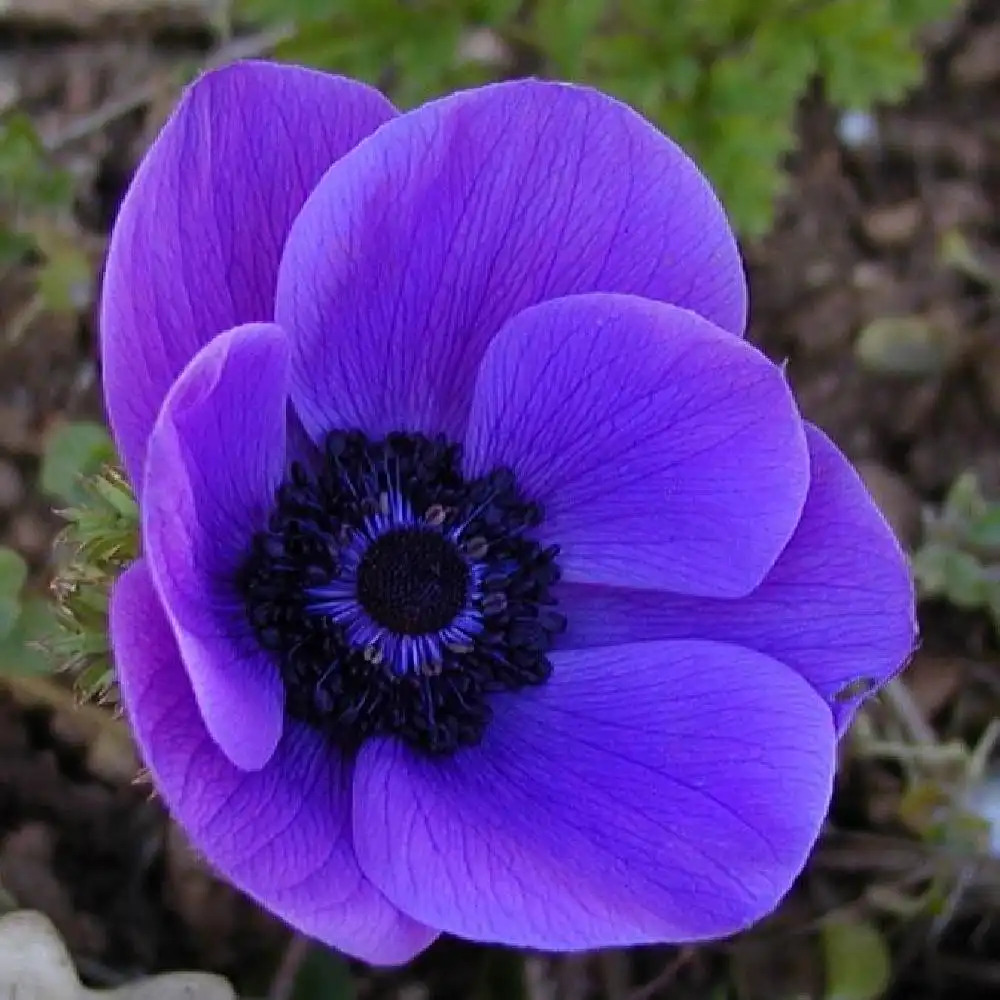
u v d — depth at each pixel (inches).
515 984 12.0
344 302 9.8
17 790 12.0
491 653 10.1
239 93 9.5
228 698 9.1
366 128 9.7
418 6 12.6
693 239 9.8
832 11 12.8
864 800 12.6
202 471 9.4
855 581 10.0
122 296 9.1
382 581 10.0
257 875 9.1
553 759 10.0
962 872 12.1
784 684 9.7
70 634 10.4
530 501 10.2
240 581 9.9
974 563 12.7
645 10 12.8
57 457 12.0
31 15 13.4
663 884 9.5
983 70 14.2
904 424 13.5
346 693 10.0
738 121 12.8
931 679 12.9
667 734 9.9
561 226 9.8
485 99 9.5
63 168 13.0
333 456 10.0
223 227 9.5
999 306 13.7
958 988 12.4
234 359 9.1
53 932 11.1
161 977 11.3
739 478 9.8
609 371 9.8
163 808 12.0
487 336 10.0
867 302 13.6
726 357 9.6
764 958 12.3
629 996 12.1
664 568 10.0
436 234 9.8
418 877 9.4
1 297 12.9
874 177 14.0
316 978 11.8
